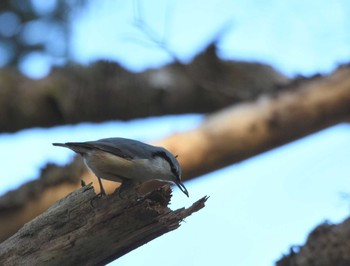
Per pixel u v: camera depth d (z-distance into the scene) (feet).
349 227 27.07
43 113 38.27
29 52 37.99
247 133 36.94
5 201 32.12
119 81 39.47
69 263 20.56
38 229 20.65
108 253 20.70
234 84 41.42
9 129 38.29
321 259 26.91
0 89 37.40
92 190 20.56
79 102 38.60
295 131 37.93
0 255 20.54
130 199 19.98
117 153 23.73
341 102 37.91
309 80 38.73
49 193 32.60
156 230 20.26
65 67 38.96
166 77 40.83
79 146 23.84
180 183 25.66
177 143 35.86
